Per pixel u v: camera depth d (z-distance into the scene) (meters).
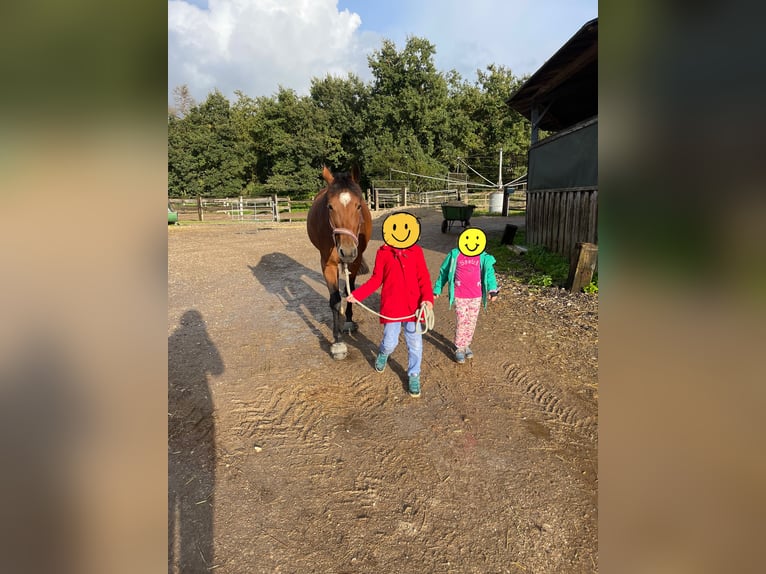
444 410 3.16
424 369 3.82
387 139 35.56
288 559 1.96
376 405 3.25
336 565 1.93
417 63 36.12
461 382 3.57
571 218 7.41
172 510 2.24
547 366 3.82
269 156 38.97
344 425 2.99
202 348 4.34
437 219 15.98
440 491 2.37
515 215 18.25
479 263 3.72
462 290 3.72
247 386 3.55
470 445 2.76
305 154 37.34
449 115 38.12
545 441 2.79
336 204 3.57
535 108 9.38
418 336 3.28
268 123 36.72
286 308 5.67
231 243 11.40
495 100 39.06
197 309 5.64
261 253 9.80
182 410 3.19
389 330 3.43
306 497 2.34
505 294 5.94
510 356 4.04
